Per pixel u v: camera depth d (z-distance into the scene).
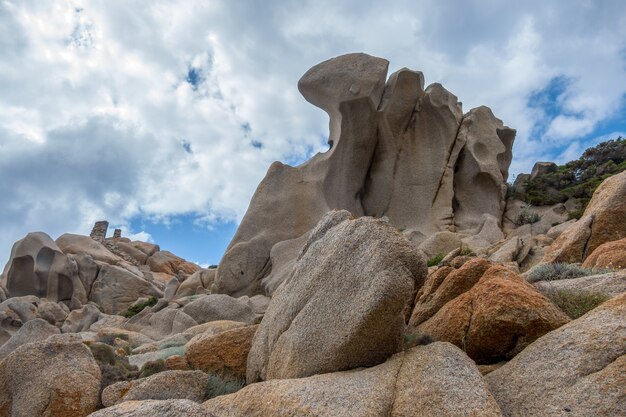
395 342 7.97
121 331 21.83
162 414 6.25
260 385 7.68
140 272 46.28
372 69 34.28
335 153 34.22
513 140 38.78
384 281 7.68
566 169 39.66
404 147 36.19
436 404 6.15
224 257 30.78
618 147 40.44
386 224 8.78
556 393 6.24
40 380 10.06
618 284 9.12
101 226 55.22
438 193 34.53
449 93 37.03
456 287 10.48
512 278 9.59
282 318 9.77
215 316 23.50
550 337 7.34
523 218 33.66
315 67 35.97
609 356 6.32
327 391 6.84
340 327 8.02
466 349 8.55
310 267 9.97
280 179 33.69
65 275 40.19
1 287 39.62
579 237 15.81
